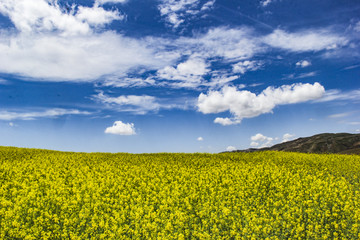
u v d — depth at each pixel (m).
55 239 9.71
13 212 11.12
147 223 9.96
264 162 27.23
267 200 13.41
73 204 12.34
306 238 10.04
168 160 29.44
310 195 14.04
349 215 11.48
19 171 20.00
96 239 9.62
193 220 10.96
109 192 14.78
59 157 30.06
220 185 16.88
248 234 9.73
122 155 35.06
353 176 19.89
